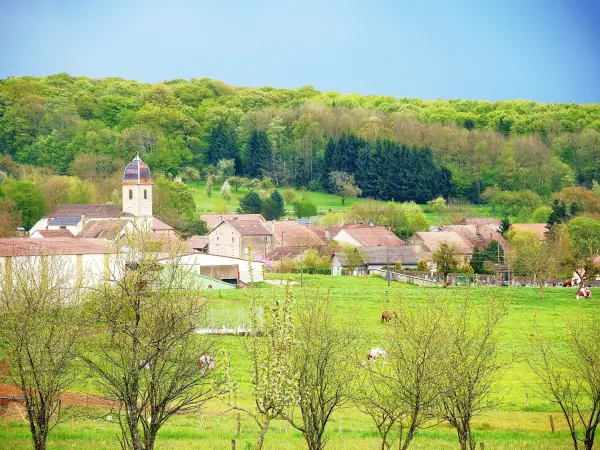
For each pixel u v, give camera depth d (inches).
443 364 3786.9
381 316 7514.8
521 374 6264.8
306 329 3693.4
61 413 4439.0
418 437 4699.8
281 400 3528.5
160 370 3440.0
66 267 7135.8
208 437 4480.8
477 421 5152.6
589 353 4269.2
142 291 3533.5
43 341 3789.4
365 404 3831.2
